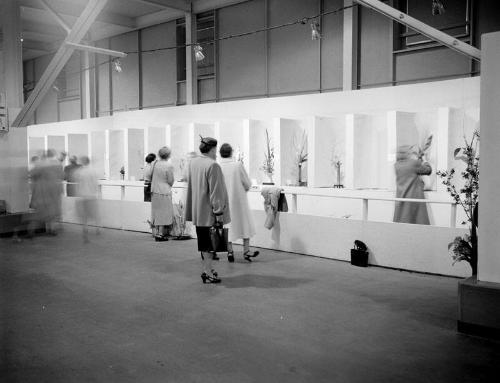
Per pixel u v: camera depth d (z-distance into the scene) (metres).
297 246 7.13
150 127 11.06
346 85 10.62
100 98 16.62
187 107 10.86
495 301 3.69
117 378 3.04
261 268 6.18
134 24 14.95
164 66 14.53
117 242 8.27
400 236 6.03
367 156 8.53
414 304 4.61
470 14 9.02
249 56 12.53
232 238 6.51
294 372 3.12
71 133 12.82
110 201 10.00
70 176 8.08
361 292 5.04
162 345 3.59
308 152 8.94
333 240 6.71
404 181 6.73
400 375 3.08
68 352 3.46
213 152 5.32
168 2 12.78
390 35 10.05
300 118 9.35
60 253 7.18
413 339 3.71
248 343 3.63
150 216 9.28
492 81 3.70
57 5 13.37
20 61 10.73
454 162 7.27
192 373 3.11
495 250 3.79
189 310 4.45
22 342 3.65
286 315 4.29
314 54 11.32
